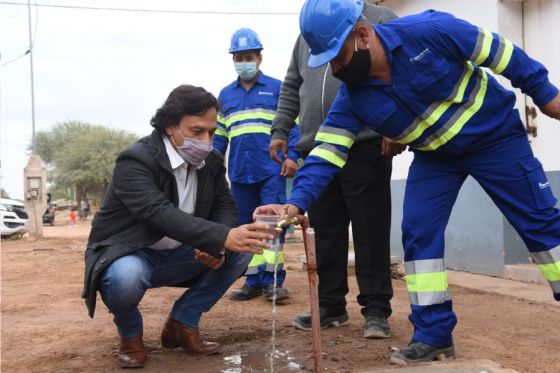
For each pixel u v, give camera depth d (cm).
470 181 763
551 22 675
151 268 370
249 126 574
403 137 333
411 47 312
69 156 4812
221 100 600
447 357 346
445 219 346
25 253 1173
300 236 1719
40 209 1611
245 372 342
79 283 713
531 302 564
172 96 346
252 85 582
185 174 361
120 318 345
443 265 344
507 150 331
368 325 411
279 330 441
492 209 728
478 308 538
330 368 343
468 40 311
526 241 339
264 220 333
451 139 325
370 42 312
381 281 419
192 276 385
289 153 516
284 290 559
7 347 404
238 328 451
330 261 438
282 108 475
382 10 411
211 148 357
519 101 705
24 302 576
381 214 418
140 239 345
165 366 355
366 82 322
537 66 323
